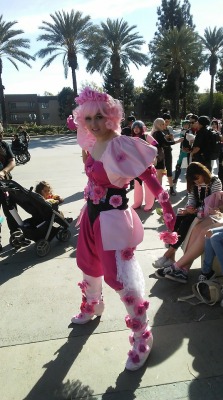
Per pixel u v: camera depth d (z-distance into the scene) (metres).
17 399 2.31
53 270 4.04
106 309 3.23
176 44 40.03
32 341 2.84
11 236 4.59
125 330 2.95
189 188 3.90
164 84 51.06
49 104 65.38
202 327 2.96
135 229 2.58
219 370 2.50
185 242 3.79
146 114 55.00
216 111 53.53
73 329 2.97
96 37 34.44
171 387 2.36
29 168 11.82
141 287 2.53
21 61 34.88
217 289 3.24
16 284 3.73
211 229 3.30
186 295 3.45
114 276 2.47
